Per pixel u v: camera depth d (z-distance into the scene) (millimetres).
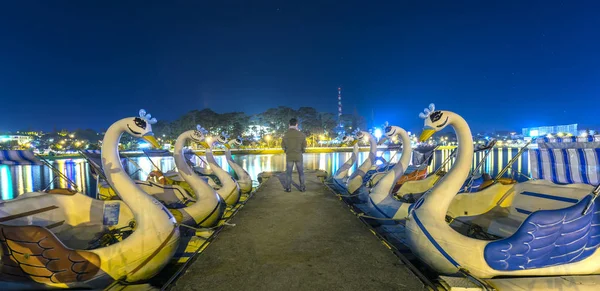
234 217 5855
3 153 5371
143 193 4031
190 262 3883
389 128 7359
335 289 3066
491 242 3498
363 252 4027
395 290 3049
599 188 3373
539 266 3445
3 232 3252
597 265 3494
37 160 5582
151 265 3773
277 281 3238
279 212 6238
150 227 3820
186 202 7016
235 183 9141
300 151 8883
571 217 3439
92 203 4887
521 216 4957
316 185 10281
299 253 4000
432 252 3832
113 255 3469
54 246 3297
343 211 6312
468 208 5484
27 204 4117
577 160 6258
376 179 8852
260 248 4188
